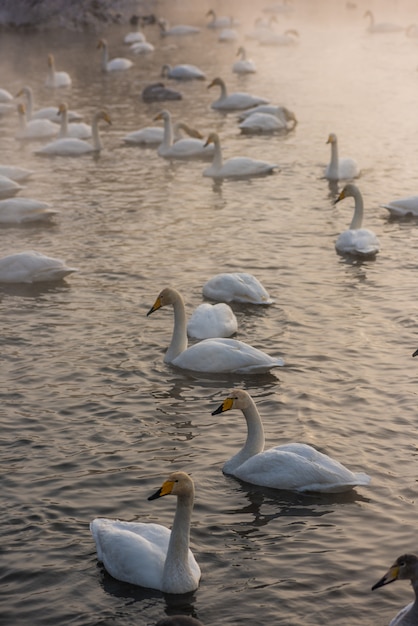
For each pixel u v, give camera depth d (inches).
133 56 2196.1
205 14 2999.5
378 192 1103.6
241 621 412.5
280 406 599.5
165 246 916.0
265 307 762.8
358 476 508.7
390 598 426.3
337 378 637.3
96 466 530.9
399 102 1612.9
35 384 631.8
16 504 494.6
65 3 2662.4
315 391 619.2
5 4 2618.1
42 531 472.7
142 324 731.4
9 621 412.8
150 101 1691.7
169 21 2839.6
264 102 1617.9
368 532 472.7
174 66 2052.2
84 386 629.0
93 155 1327.5
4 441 557.0
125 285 813.2
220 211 1037.2
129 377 642.2
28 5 2623.0
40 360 669.3
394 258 878.4
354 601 424.5
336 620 413.1
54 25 2640.3
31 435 564.4
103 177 1200.2
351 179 1160.2
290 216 1014.4
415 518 483.2
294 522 482.0
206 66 2048.5
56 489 507.8
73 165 1267.2
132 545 437.4
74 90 1797.5
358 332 711.7
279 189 1125.1
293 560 451.8
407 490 507.5
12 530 473.1
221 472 526.0
